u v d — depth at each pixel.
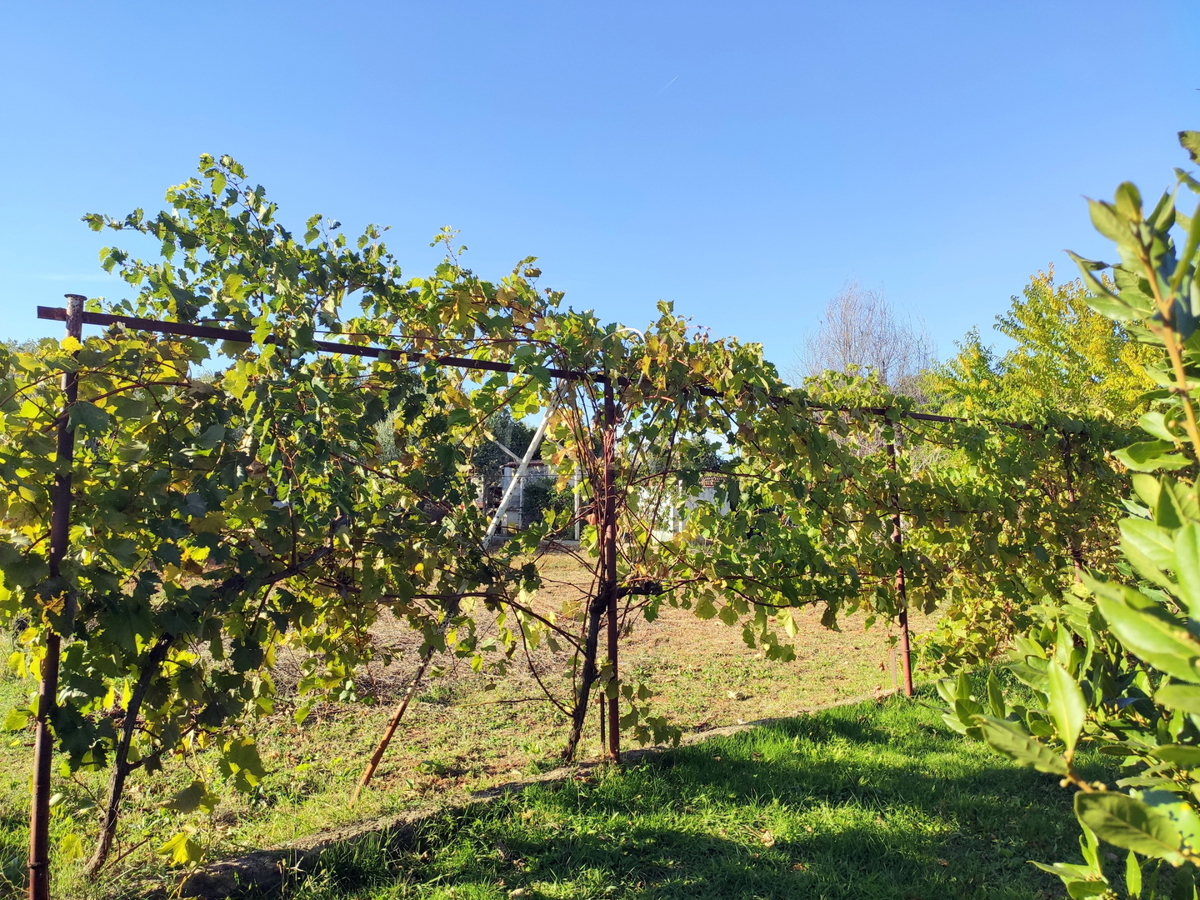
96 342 2.88
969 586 6.17
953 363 14.84
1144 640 0.87
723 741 4.81
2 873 3.08
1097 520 6.27
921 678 6.59
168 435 2.97
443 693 5.99
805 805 4.02
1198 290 0.98
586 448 4.55
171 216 3.79
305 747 4.81
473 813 3.74
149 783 4.16
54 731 2.72
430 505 4.04
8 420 2.61
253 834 3.57
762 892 3.21
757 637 8.58
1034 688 1.43
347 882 3.21
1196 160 1.15
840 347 21.44
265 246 3.74
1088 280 1.08
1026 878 3.37
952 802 4.04
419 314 4.12
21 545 2.68
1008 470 5.70
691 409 4.53
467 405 4.58
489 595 4.02
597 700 5.28
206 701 3.05
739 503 4.66
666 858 3.47
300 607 3.42
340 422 3.35
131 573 2.87
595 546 4.94
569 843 3.54
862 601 5.41
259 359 3.16
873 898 3.19
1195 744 1.36
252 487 3.10
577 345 4.12
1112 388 11.45
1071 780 1.00
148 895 2.99
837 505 4.84
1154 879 1.32
